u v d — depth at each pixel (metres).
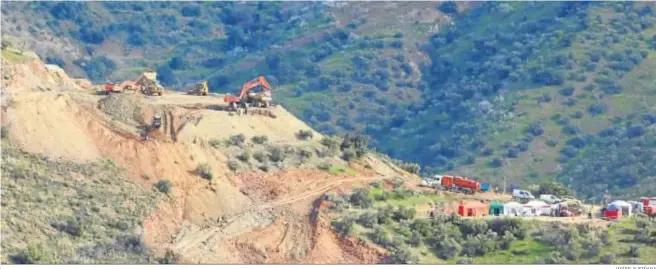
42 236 191.62
